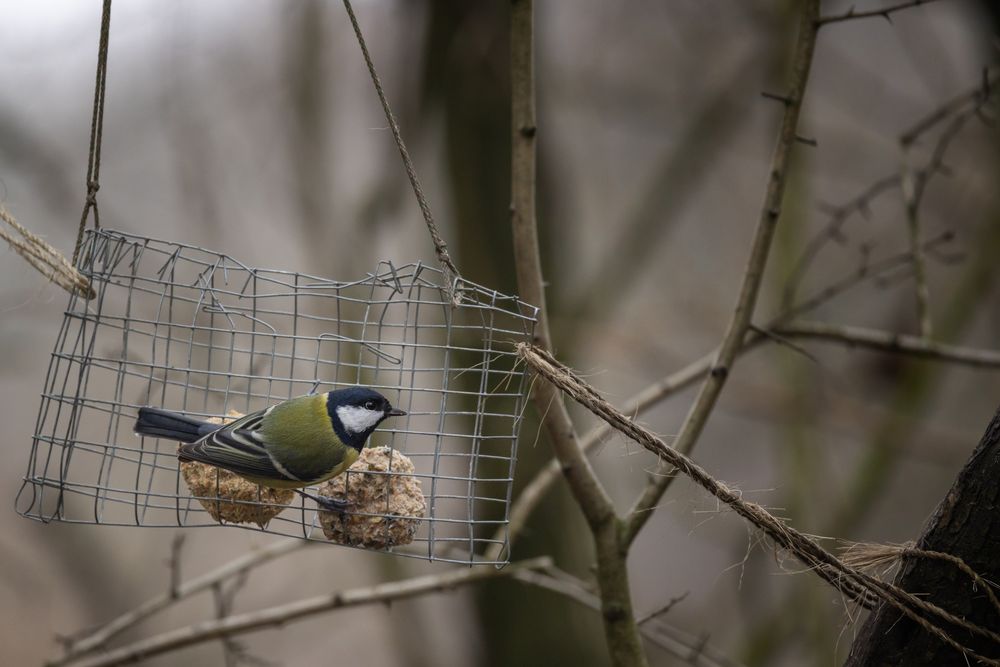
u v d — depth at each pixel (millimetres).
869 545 5434
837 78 14734
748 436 16250
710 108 12680
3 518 14016
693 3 13875
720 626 13469
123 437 9172
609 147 16812
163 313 10992
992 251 12516
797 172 12188
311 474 6527
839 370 14930
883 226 15508
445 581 8320
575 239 15008
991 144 13195
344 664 15336
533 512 11156
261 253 13812
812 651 11484
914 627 5125
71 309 6555
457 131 11328
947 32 14961
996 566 4898
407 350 11039
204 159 12695
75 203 13305
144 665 13836
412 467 7008
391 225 11570
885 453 12398
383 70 12609
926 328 8961
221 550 15125
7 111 12711
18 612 14094
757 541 5449
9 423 14359
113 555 13797
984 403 15945
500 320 10781
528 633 11148
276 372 9641
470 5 11273
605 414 5230
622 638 6566
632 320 15062
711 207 16844
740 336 6832
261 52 13852
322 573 15711
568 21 15023
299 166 11781
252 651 14766
